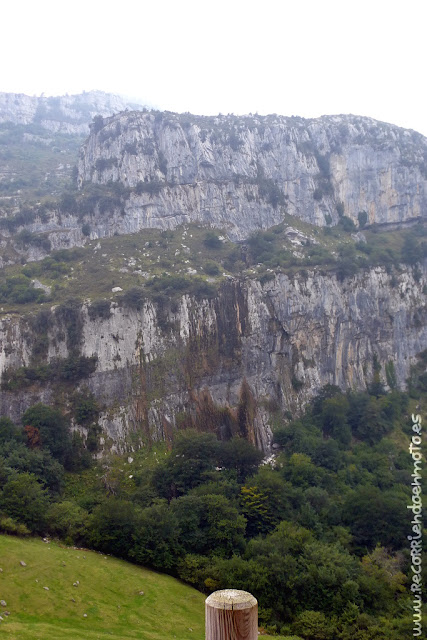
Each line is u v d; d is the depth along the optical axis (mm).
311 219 169125
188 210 156625
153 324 117562
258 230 156250
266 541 77250
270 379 129250
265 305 131625
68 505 83000
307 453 110750
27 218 139750
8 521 74375
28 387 104438
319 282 138375
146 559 74500
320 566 71250
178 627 60906
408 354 147875
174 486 93562
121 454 105125
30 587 62438
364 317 143125
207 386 120625
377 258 150125
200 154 161750
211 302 125562
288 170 173250
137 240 143250
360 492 92250
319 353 136625
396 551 81812
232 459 100562
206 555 77250
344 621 65062
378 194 175750
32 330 109000
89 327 111750
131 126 163250
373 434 123875
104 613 61250
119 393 110875
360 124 187500
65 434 99250
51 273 126875
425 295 153125
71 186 173625
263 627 65562
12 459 86312
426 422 132625
